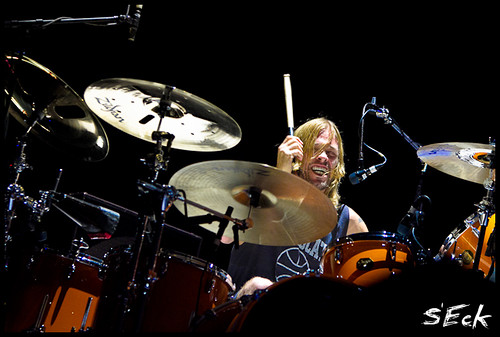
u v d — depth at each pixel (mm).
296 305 2945
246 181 3627
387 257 3791
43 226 5648
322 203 3557
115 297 3646
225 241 4777
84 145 4914
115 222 4492
